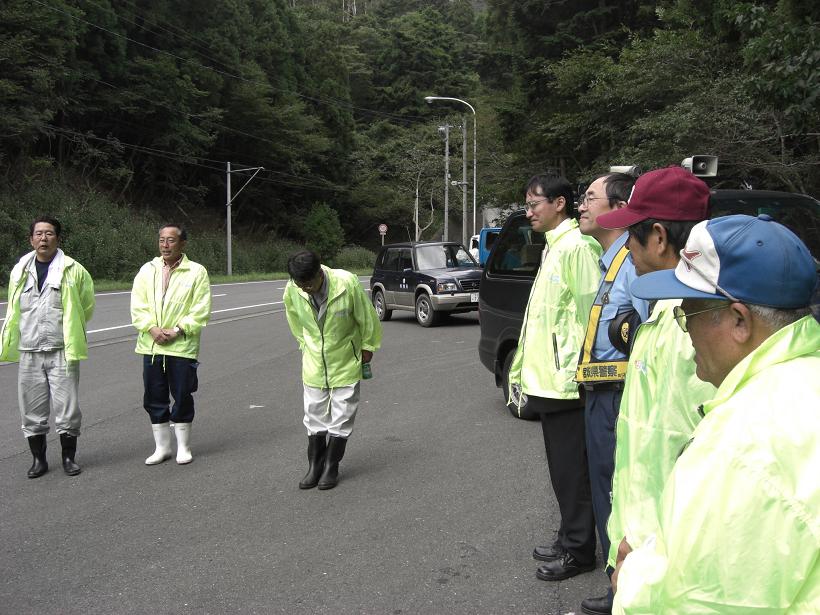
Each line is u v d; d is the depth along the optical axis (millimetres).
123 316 17156
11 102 31828
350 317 5250
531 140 27047
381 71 71812
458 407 7766
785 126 13102
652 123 15414
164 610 3512
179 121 41875
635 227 2373
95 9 36344
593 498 3188
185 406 5867
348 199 61969
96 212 36312
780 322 1423
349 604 3535
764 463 1276
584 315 3389
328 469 5246
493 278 7582
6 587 3783
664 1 22469
